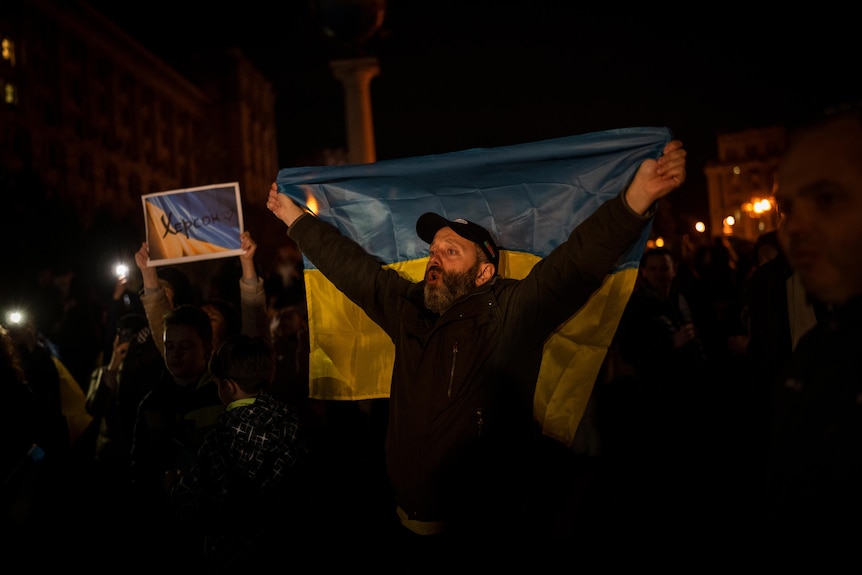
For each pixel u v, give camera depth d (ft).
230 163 255.50
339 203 11.15
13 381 10.28
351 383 11.10
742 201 220.02
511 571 8.50
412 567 8.75
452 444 8.43
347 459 22.85
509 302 8.70
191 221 13.53
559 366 9.59
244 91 262.67
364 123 65.98
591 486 16.98
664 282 19.63
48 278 36.70
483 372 8.54
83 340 27.17
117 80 198.29
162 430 12.09
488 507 8.40
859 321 4.82
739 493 17.11
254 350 10.27
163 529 15.96
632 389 19.53
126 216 83.71
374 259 10.46
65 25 172.04
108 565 14.79
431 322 9.24
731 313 25.11
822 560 4.71
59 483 17.60
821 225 4.97
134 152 205.98
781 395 5.25
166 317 12.40
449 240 9.26
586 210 9.85
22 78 156.04
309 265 11.35
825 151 4.97
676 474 18.34
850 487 4.59
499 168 10.17
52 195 80.33
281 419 9.96
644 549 14.48
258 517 9.51
